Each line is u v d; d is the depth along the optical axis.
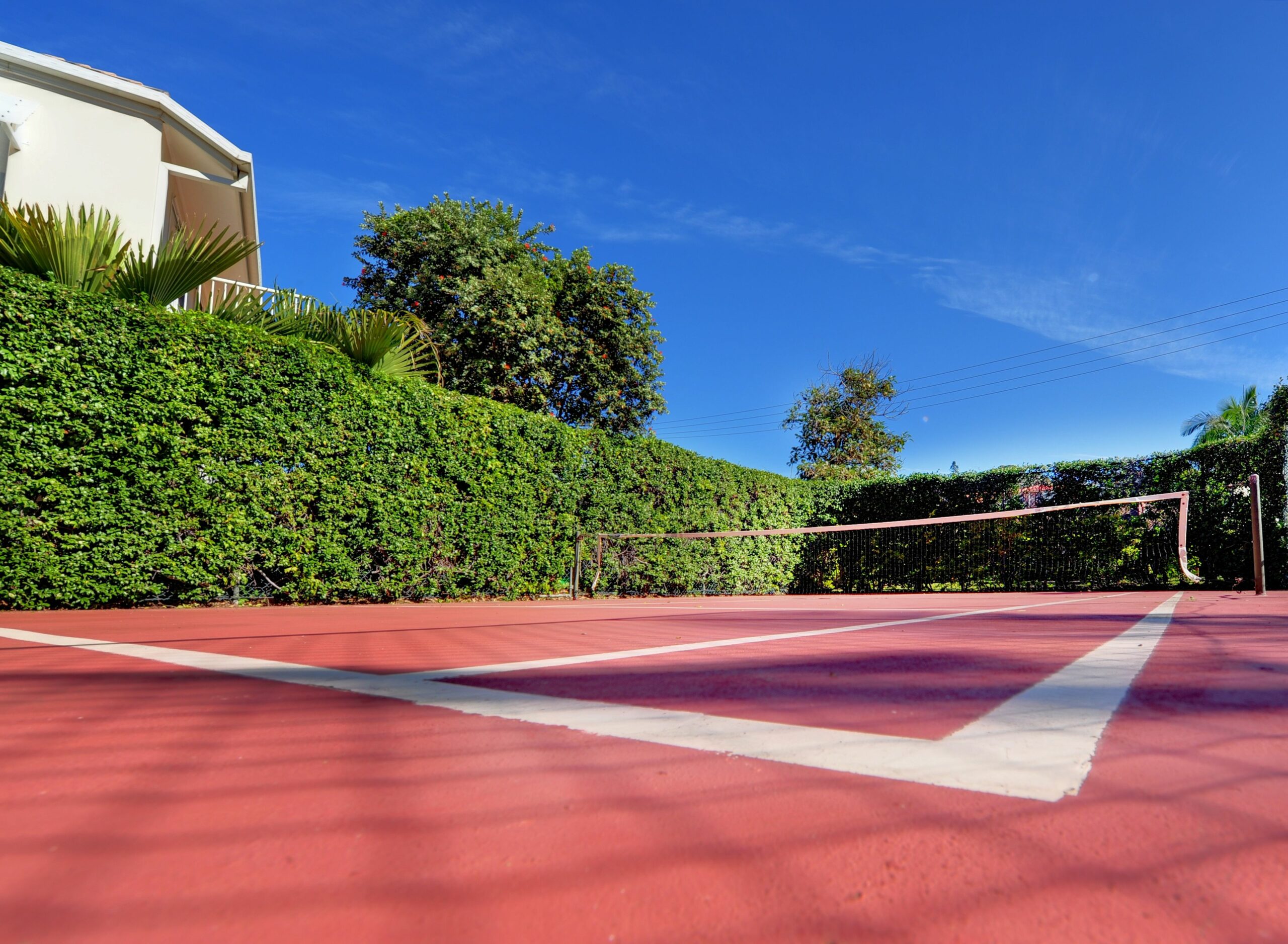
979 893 0.60
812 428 27.28
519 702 1.52
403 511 7.38
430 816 0.82
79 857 0.70
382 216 15.66
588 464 9.84
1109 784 0.90
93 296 5.41
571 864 0.68
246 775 0.98
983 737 1.15
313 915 0.58
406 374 7.64
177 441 5.78
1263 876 0.63
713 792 0.89
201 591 5.97
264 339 6.40
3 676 1.93
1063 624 3.69
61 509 5.20
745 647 2.70
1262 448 10.09
